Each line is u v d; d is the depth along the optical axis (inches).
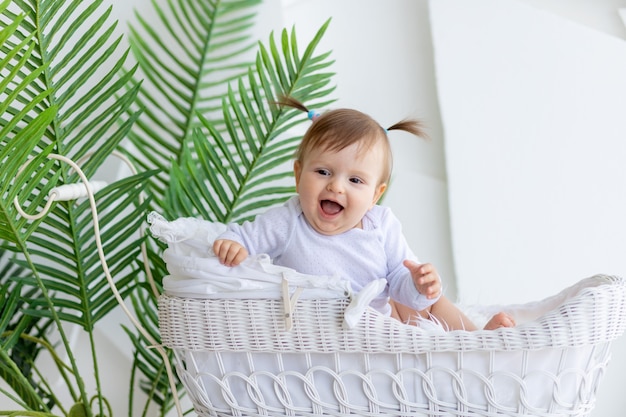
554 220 63.0
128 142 70.6
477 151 64.6
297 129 69.8
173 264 41.4
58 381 70.1
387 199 67.4
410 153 67.6
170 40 71.8
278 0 69.6
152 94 71.5
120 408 70.4
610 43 61.3
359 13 68.3
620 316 38.4
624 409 60.8
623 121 61.2
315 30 69.6
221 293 39.9
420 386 38.4
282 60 70.2
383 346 37.9
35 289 62.1
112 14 70.3
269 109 63.4
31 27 51.4
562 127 62.7
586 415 40.4
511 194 63.9
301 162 46.1
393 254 47.2
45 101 52.1
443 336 37.4
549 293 63.2
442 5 65.0
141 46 68.3
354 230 46.1
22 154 41.5
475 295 64.7
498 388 37.8
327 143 44.0
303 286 38.8
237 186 69.5
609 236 61.6
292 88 59.7
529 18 63.3
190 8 71.2
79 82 52.9
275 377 40.0
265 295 39.3
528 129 63.5
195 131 59.6
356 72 68.8
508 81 63.8
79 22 52.7
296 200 47.1
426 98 67.0
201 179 63.9
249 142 59.0
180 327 41.0
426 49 66.8
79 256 53.1
